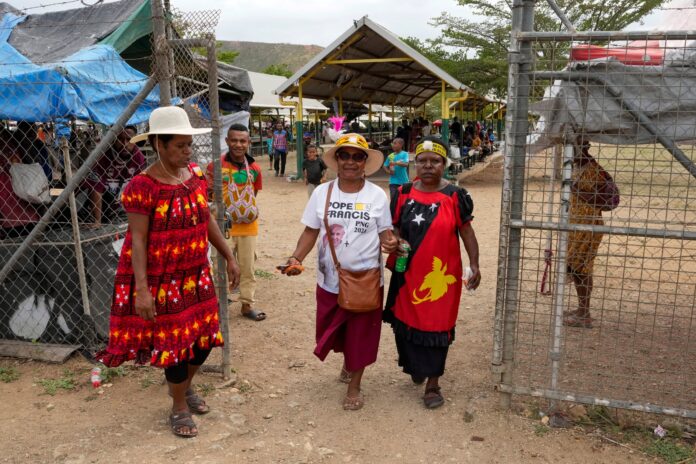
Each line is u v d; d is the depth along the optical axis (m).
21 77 4.15
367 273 3.61
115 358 3.26
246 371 4.45
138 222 3.09
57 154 5.35
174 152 3.12
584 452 3.33
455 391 4.11
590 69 3.36
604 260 7.46
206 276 3.41
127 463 3.20
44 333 4.76
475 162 24.42
